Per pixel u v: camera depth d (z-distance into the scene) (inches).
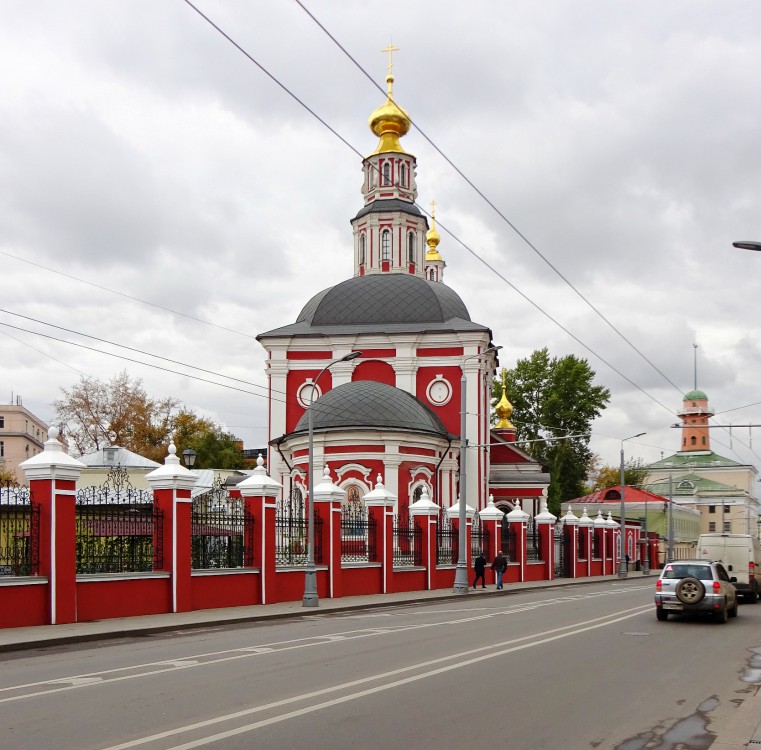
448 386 2139.5
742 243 867.4
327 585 1253.7
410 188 2447.1
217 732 372.8
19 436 4301.2
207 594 1010.1
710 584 957.8
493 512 1765.5
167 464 979.9
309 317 2332.7
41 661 595.8
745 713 447.2
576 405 3361.2
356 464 1792.6
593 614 1019.9
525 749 362.0
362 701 445.1
